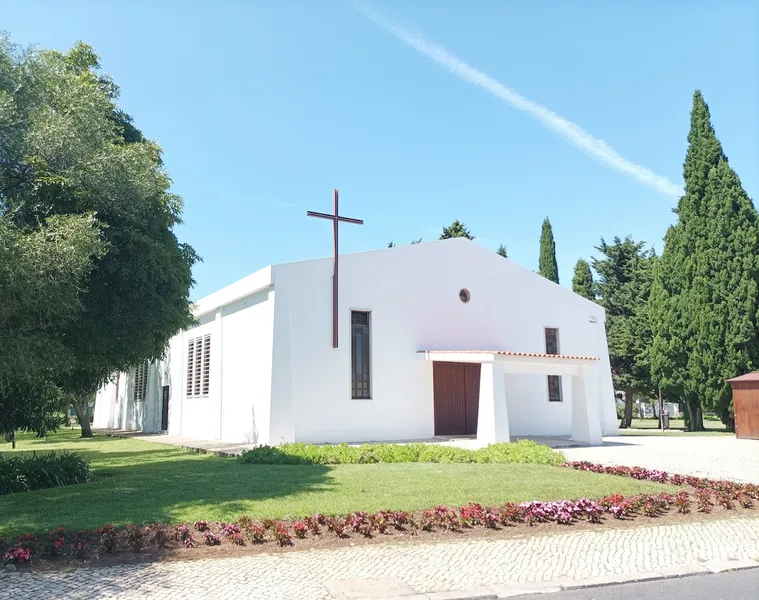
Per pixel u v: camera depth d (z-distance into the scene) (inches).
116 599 205.3
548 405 921.5
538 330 931.3
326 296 745.6
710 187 996.6
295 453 532.7
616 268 1541.6
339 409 733.9
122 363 490.9
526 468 478.3
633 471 466.6
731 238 961.5
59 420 483.5
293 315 718.5
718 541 293.1
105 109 451.2
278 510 324.2
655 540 293.9
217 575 231.3
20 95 392.2
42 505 343.0
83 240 342.6
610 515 342.3
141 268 431.8
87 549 261.3
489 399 707.4
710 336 962.7
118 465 566.6
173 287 480.7
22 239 328.2
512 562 254.5
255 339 754.8
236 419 791.7
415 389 797.2
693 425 1071.6
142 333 449.7
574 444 734.5
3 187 382.3
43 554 253.6
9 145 374.3
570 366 770.8
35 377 398.3
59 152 386.6
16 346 343.3
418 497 361.7
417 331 812.6
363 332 775.1
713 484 425.7
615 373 1419.8
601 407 957.8
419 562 251.6
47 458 459.2
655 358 1065.5
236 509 325.7
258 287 736.3
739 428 826.2
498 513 323.3
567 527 318.7
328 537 286.4
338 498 355.6
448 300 849.5
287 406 693.3
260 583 222.7
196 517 308.0
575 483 412.5
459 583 226.8
